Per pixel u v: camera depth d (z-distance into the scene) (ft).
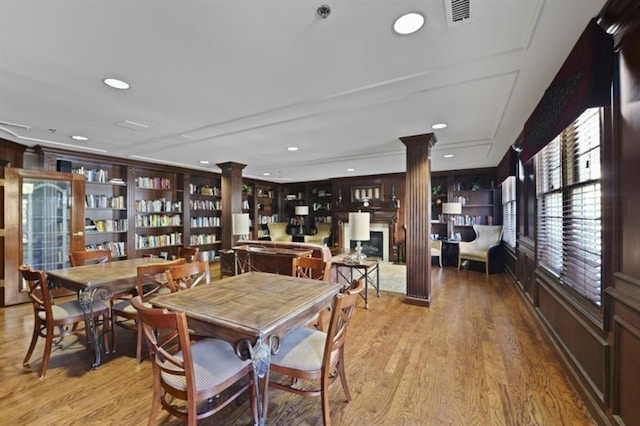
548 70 6.58
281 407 5.98
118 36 5.29
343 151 15.35
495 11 4.67
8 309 11.84
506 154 15.53
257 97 8.13
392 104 8.65
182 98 8.18
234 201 18.45
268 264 13.89
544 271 9.51
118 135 12.03
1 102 8.40
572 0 4.43
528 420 5.50
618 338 4.99
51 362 7.71
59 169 14.70
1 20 4.76
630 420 4.66
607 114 5.22
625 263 4.83
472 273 18.83
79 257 10.50
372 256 25.09
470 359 7.79
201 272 7.77
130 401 6.12
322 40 5.47
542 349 8.33
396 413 5.73
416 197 12.25
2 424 5.43
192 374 4.26
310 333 6.11
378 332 9.61
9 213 12.35
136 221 18.62
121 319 10.66
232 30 5.15
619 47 4.84
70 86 7.35
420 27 5.08
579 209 6.99
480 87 7.50
